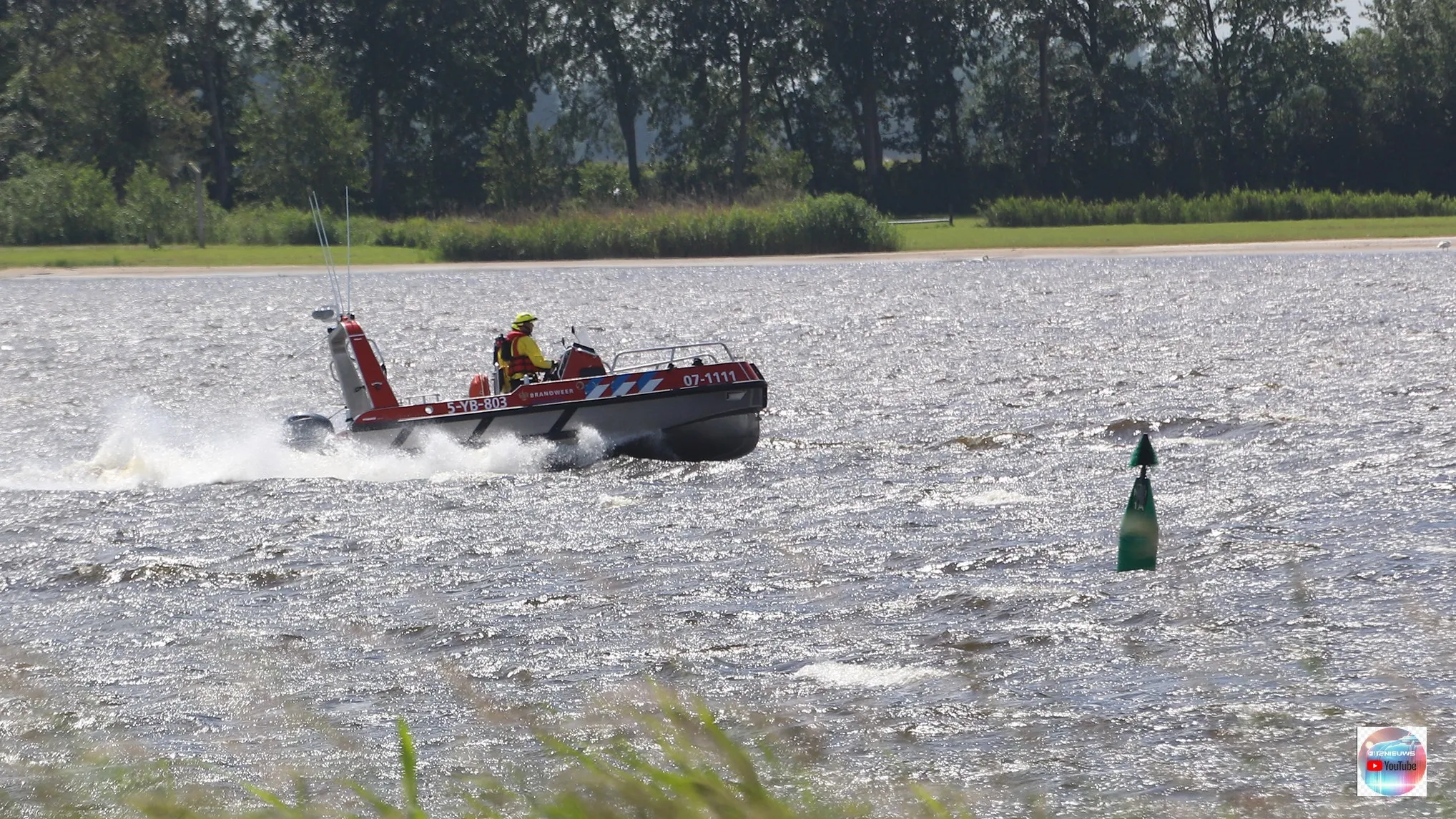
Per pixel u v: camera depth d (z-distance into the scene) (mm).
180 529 58219
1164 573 44438
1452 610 39000
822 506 58500
